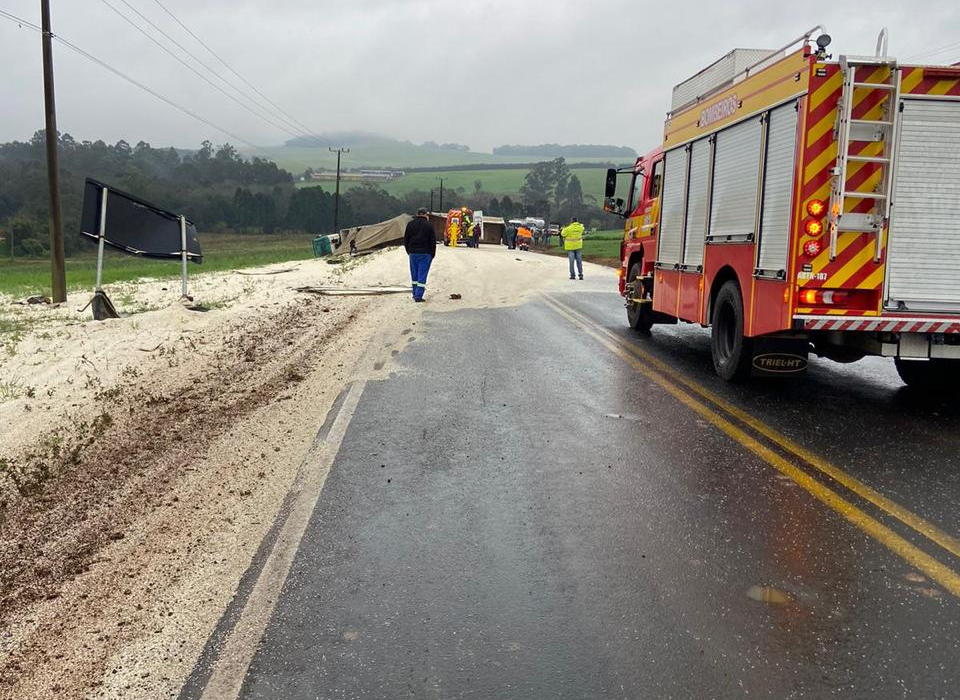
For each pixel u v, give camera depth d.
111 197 14.16
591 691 3.23
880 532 4.80
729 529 4.86
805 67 7.28
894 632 3.66
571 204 179.38
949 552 4.52
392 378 9.30
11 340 11.73
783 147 7.71
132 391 8.67
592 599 4.00
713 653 3.50
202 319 13.74
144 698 3.26
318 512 5.18
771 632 3.67
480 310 16.28
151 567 4.45
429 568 4.37
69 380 9.09
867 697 3.18
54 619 3.92
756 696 3.19
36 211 102.69
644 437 6.88
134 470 6.12
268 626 3.78
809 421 7.42
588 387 8.89
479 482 5.74
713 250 9.59
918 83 7.18
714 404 8.10
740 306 8.79
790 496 5.42
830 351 8.79
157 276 27.34
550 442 6.73
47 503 5.47
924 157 7.25
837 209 7.24
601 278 25.98
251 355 10.95
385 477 5.85
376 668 3.42
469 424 7.30
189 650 3.60
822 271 7.39
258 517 5.12
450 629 3.73
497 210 158.00
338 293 19.64
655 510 5.18
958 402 8.27
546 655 3.50
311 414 7.70
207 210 138.00
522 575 4.27
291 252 63.25
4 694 3.32
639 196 13.70
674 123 11.36
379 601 4.00
